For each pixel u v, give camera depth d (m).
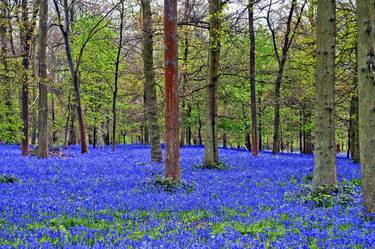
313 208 9.22
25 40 23.06
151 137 20.25
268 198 10.43
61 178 13.82
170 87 12.95
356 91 19.50
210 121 18.16
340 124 34.34
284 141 59.59
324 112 10.89
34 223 7.30
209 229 7.00
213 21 17.55
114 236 6.39
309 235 6.50
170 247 5.68
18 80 20.14
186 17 18.64
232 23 17.77
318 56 10.91
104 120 44.72
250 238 6.28
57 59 36.75
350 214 8.21
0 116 24.86
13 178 13.20
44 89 22.64
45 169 16.41
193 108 42.75
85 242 6.11
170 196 10.46
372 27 8.08
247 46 30.20
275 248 5.77
